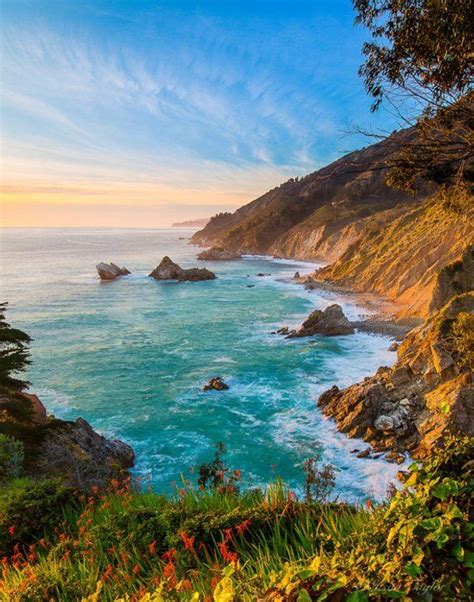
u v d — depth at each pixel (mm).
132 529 6004
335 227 164625
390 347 45562
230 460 24672
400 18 8250
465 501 3141
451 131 8477
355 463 23078
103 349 50062
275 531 5176
